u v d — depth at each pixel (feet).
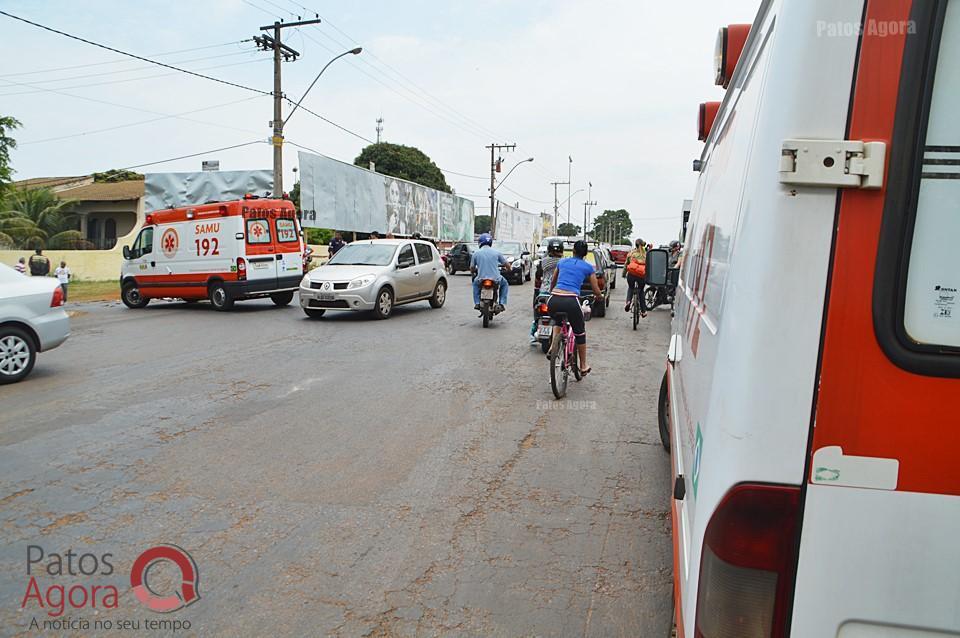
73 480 16.80
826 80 4.93
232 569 12.47
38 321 27.96
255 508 15.21
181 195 103.76
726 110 9.79
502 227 173.99
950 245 4.90
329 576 12.24
